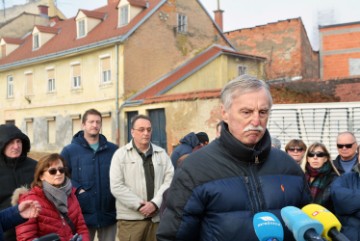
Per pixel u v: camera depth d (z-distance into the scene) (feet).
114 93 71.82
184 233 7.30
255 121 7.01
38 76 89.04
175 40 78.07
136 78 72.13
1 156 14.26
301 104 39.19
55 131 84.84
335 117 37.91
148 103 63.05
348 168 18.17
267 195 7.20
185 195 7.31
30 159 15.16
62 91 83.10
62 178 12.98
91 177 17.66
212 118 53.83
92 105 76.18
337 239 5.97
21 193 12.68
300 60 92.94
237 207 7.09
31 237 12.08
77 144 18.07
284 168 7.59
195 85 71.87
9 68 95.61
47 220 12.44
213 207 7.15
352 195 12.62
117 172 16.98
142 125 17.20
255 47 99.30
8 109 97.09
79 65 79.71
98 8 92.79
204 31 83.51
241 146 7.14
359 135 36.73
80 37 84.17
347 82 46.88
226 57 75.31
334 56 106.01
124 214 16.90
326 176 14.90
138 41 72.90
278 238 6.22
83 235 13.62
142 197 16.97
